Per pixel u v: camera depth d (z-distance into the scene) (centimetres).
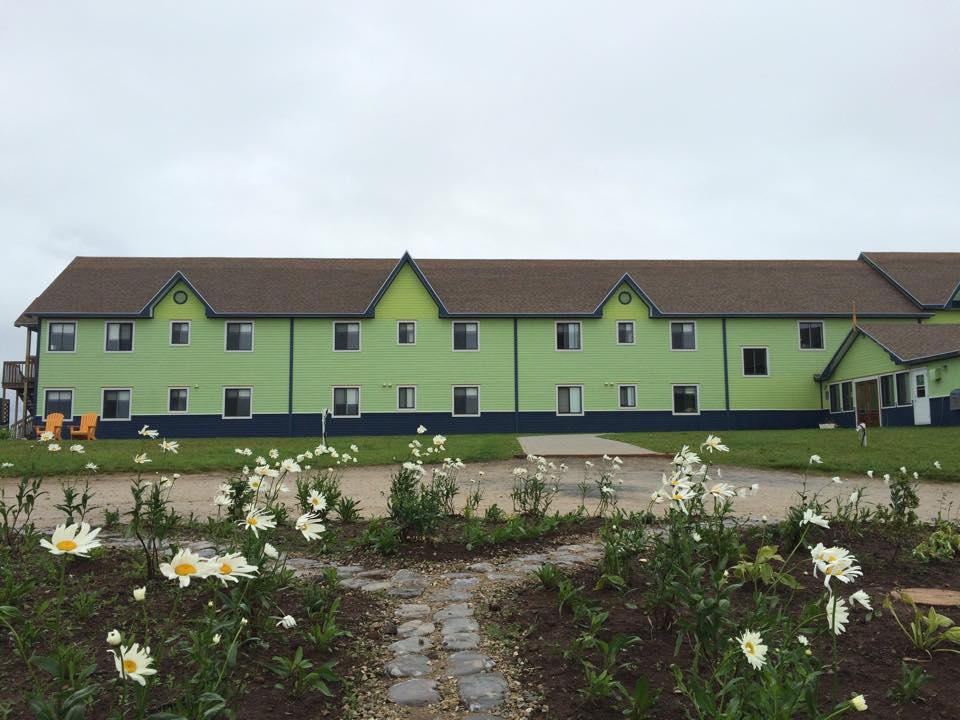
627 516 836
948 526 658
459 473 1469
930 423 2655
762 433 2497
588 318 3350
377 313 3281
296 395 3209
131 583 500
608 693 345
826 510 795
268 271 3572
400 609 506
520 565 622
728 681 311
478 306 3331
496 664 402
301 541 705
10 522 820
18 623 413
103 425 3088
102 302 3173
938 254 3959
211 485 1245
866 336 3050
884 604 427
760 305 3416
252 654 392
